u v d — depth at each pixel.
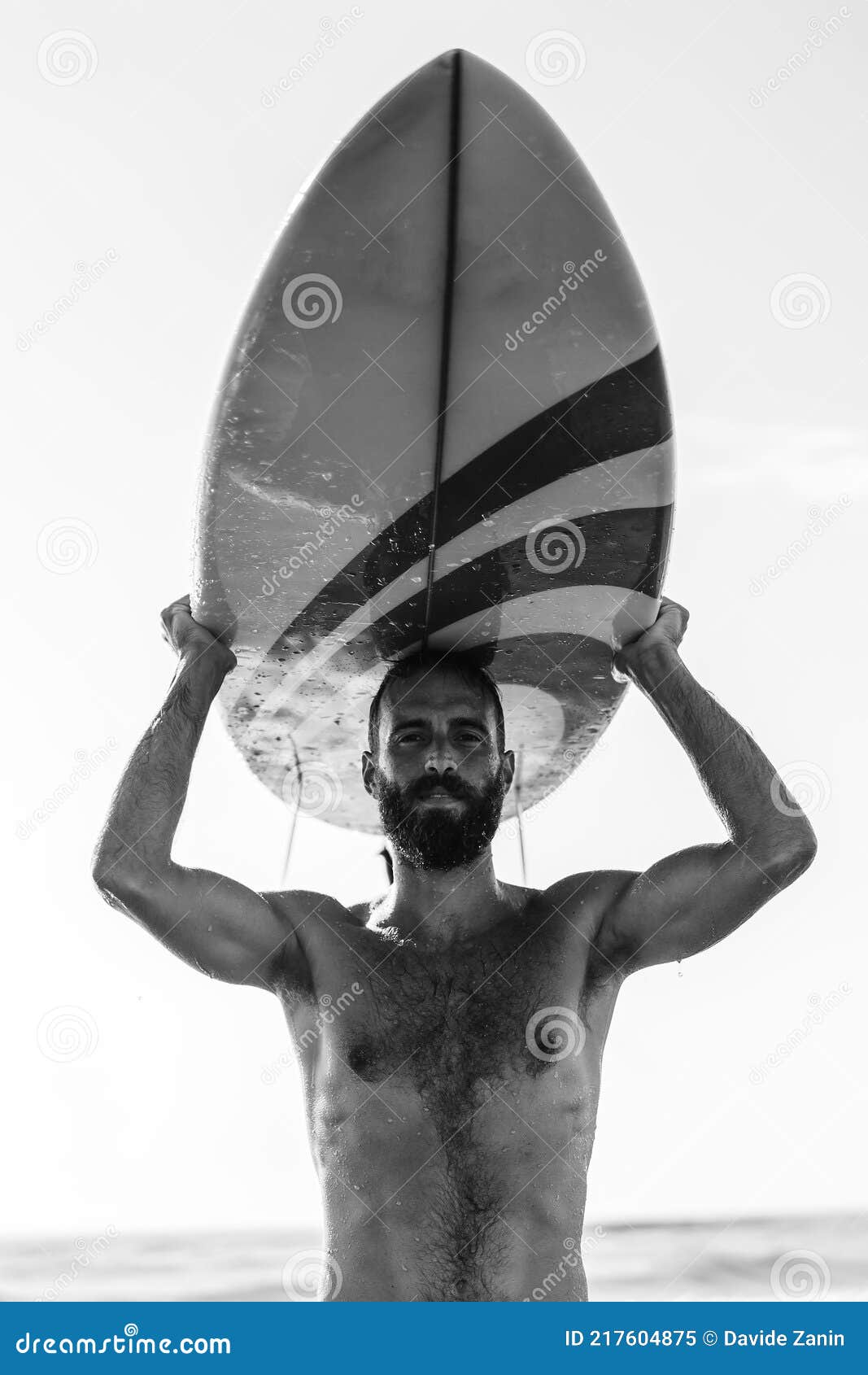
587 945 2.93
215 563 2.97
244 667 3.23
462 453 2.75
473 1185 2.64
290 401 2.70
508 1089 2.72
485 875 2.98
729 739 2.95
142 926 2.80
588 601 3.04
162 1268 9.31
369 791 3.20
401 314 2.59
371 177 2.49
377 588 3.01
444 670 3.08
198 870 2.86
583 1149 2.74
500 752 3.07
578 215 2.51
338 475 2.80
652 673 3.09
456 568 2.96
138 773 2.85
